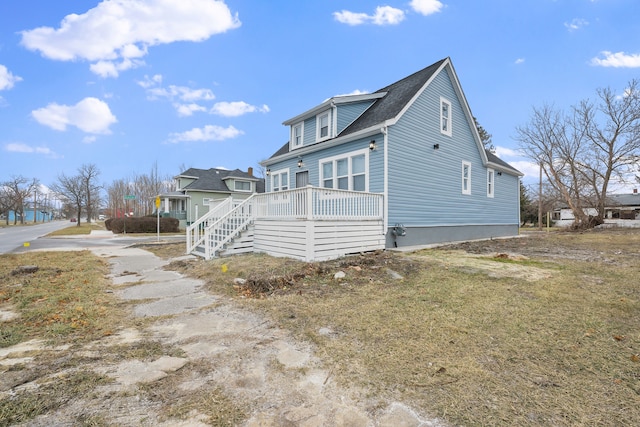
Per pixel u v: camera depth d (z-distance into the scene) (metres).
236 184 34.00
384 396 2.12
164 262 8.66
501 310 3.84
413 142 10.66
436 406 2.00
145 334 3.34
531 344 2.89
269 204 8.97
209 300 4.74
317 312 3.94
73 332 3.38
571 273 5.88
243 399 2.12
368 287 5.15
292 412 1.97
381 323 3.49
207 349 2.94
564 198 24.81
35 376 2.42
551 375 2.36
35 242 16.08
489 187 15.31
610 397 2.08
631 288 4.75
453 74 12.36
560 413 1.92
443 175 12.09
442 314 3.73
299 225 7.70
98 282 5.81
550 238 14.35
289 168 14.34
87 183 43.44
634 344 2.87
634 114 19.92
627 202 35.94
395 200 9.95
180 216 32.19
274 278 5.47
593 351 2.74
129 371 2.51
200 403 2.07
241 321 3.73
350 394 2.16
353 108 12.34
